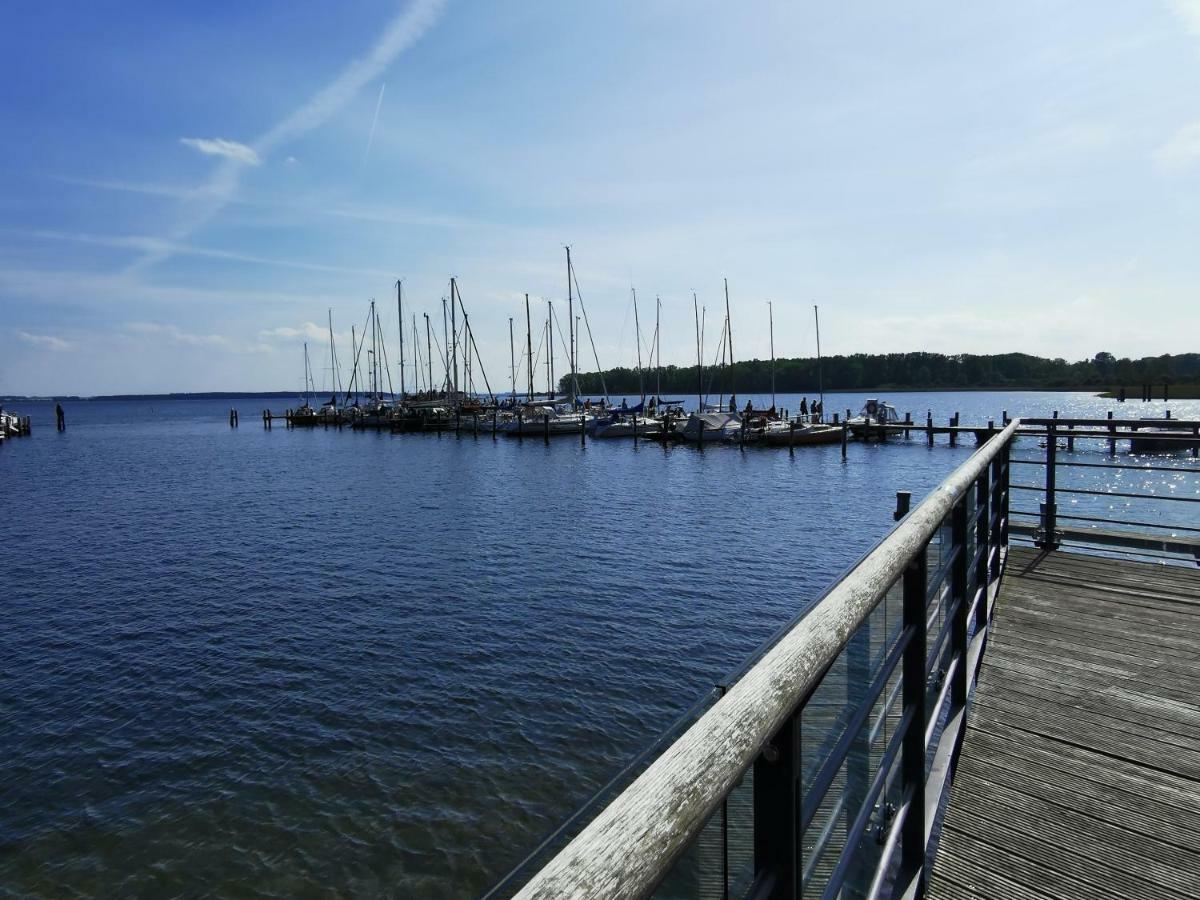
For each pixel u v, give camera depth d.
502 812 6.93
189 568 16.30
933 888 2.24
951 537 3.12
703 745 0.81
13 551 18.39
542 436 53.75
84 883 6.09
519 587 14.25
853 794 1.67
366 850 6.43
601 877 0.59
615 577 14.97
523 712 8.84
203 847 6.50
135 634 11.79
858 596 1.35
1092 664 3.93
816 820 1.51
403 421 64.56
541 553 17.30
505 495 27.47
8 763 7.83
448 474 34.94
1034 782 2.84
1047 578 5.47
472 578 14.99
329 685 9.66
